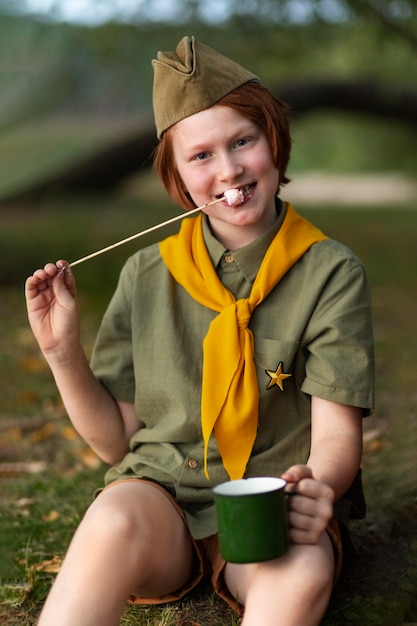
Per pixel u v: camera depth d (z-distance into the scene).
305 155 30.70
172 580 2.75
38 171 20.89
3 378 6.37
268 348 2.82
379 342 6.66
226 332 2.81
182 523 2.73
